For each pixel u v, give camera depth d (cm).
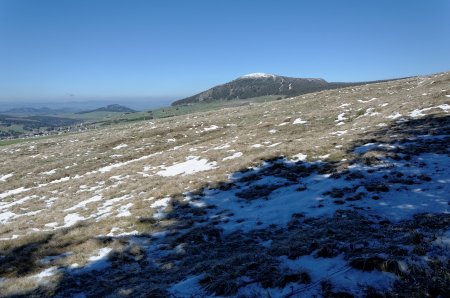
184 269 1184
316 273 924
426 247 935
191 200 2009
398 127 2702
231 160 2825
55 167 4034
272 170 2316
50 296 1127
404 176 1736
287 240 1251
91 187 2869
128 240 1527
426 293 755
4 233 1934
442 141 2136
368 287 816
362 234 1184
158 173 2936
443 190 1494
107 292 1106
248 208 1781
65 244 1574
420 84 5462
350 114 4097
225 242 1412
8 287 1206
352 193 1666
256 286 922
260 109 6694
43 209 2455
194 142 4438
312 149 2564
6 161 4788
